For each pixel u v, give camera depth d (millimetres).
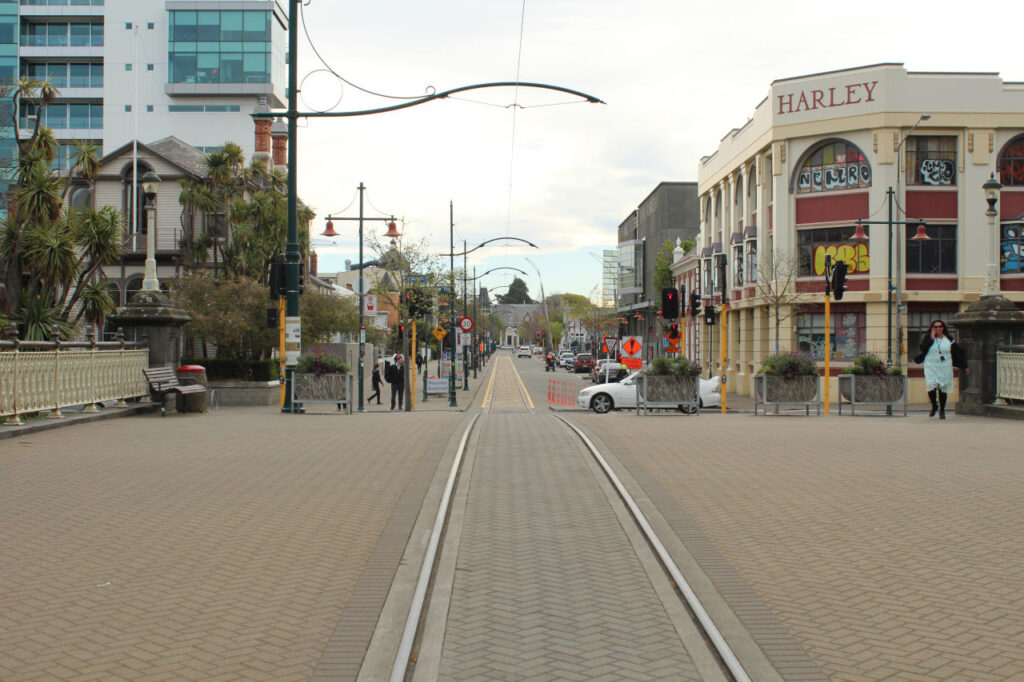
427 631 5855
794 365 23750
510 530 8727
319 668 5176
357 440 15141
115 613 6105
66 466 11867
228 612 6156
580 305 128250
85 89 72312
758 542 8031
